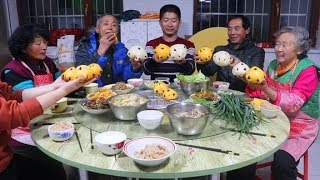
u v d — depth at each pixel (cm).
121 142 114
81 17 441
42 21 449
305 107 179
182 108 141
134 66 216
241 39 244
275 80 193
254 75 155
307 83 172
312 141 180
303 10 410
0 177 137
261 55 246
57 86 150
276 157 171
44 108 129
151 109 152
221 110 147
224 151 116
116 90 185
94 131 135
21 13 441
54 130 126
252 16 420
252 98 181
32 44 183
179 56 195
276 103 166
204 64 238
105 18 223
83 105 158
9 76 178
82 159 111
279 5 402
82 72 140
